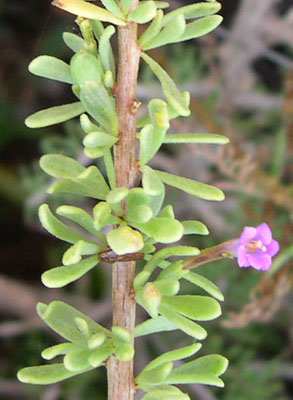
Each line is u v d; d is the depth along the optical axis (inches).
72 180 6.4
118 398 6.6
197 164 15.4
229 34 15.6
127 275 6.5
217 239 15.3
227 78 15.7
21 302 15.2
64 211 6.2
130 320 6.6
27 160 16.8
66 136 16.8
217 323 14.9
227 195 15.2
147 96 14.2
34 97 17.4
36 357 14.8
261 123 15.9
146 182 5.9
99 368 14.6
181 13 6.4
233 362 14.6
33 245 16.4
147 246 6.5
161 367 6.4
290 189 13.9
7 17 17.4
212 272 14.6
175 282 6.2
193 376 6.6
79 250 5.8
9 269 16.2
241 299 14.7
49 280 6.1
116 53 14.7
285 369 15.0
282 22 15.2
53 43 17.0
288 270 13.5
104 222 6.1
